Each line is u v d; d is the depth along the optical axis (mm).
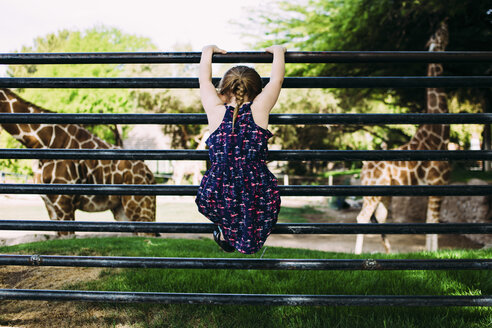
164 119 2168
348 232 2197
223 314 2654
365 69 14555
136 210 7840
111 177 7363
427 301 2180
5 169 22406
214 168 1973
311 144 20141
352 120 2172
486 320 2490
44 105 22328
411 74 14523
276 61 2082
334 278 3520
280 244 10109
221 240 2080
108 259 2158
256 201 1952
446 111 9422
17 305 2834
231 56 2131
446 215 12328
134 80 2158
